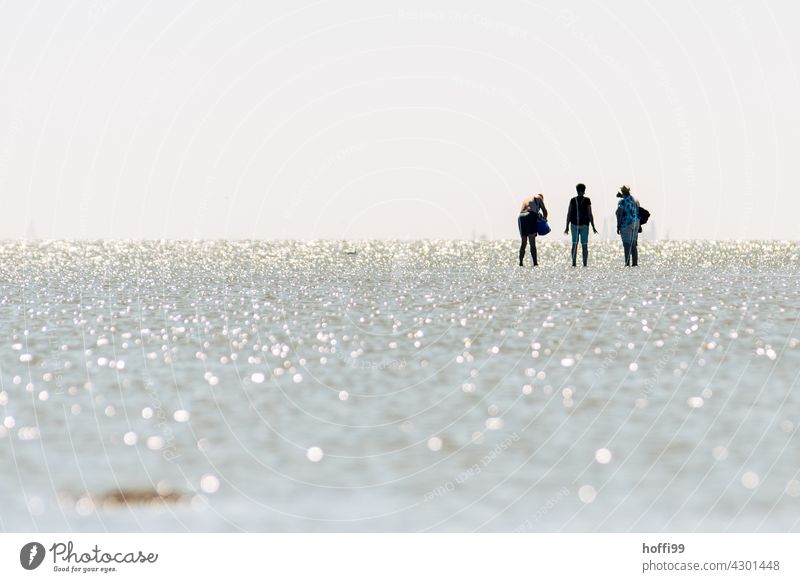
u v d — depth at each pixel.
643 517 21.52
